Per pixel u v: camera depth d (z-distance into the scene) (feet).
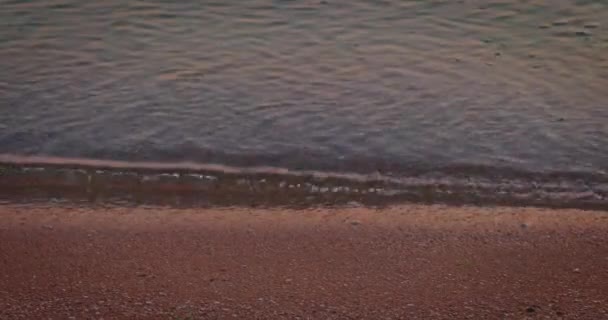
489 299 18.99
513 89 29.14
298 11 34.53
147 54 31.78
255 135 27.04
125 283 19.72
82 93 29.37
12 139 26.91
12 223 22.74
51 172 25.36
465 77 29.91
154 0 35.53
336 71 30.48
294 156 26.09
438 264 20.49
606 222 22.49
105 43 32.50
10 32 33.19
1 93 29.32
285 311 18.54
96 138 27.02
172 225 22.67
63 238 21.94
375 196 24.40
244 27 33.53
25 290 19.47
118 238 21.94
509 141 26.48
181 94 29.17
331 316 18.37
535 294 19.19
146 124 27.71
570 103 28.30
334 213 23.38
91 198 24.30
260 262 20.66
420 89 29.22
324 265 20.49
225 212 23.53
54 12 34.71
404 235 21.91
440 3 34.94
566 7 34.24
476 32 32.99
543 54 31.37
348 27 33.42
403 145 26.48
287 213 23.43
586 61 30.76
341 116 27.86
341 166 25.68
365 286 19.54
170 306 18.74
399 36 32.81
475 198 24.16
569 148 26.11
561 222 22.54
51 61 31.30
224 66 30.86
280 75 30.27
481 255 20.90
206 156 26.16
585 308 18.60
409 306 18.75
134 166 25.71
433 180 24.99
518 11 34.17
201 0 35.42
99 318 18.28
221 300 18.97
